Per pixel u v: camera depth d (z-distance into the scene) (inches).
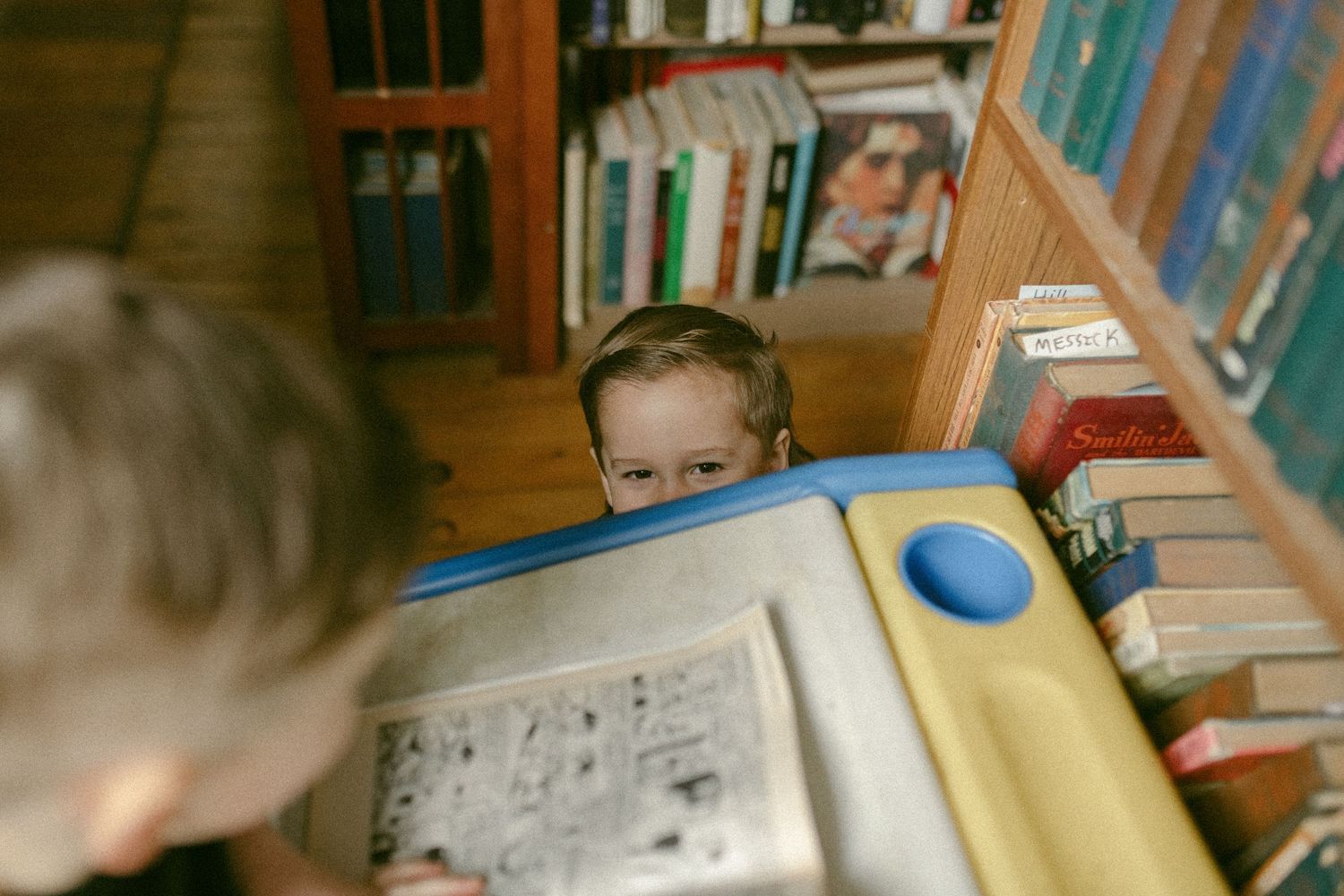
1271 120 20.2
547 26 63.9
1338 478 18.8
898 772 22.6
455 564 28.3
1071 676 24.9
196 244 93.1
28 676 11.7
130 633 11.8
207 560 11.8
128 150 102.7
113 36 117.8
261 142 105.0
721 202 77.2
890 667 24.5
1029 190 33.7
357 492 13.5
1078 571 30.0
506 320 79.5
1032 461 31.9
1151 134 24.8
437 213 74.6
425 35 64.9
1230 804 23.9
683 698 24.0
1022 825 22.2
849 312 87.7
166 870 20.6
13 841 13.9
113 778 13.2
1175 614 25.8
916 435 43.5
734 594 26.5
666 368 46.0
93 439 11.2
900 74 80.2
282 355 13.3
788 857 20.6
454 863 22.3
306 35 63.3
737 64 79.5
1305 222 19.5
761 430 47.8
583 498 75.0
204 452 11.7
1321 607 18.6
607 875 21.2
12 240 91.8
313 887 22.0
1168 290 24.3
